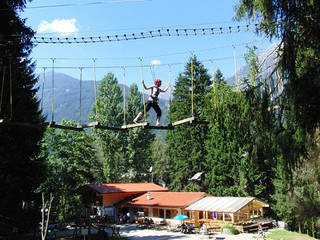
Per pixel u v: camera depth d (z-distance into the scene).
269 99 8.80
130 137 57.25
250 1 9.73
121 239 28.84
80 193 43.50
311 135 8.25
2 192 20.69
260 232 27.44
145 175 63.53
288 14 8.02
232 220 32.16
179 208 37.00
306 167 12.14
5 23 19.20
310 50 8.14
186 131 49.81
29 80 24.03
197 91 50.16
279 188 34.94
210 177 45.47
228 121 9.93
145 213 42.59
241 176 41.16
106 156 55.16
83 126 12.27
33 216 23.34
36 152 24.86
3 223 21.83
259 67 9.49
